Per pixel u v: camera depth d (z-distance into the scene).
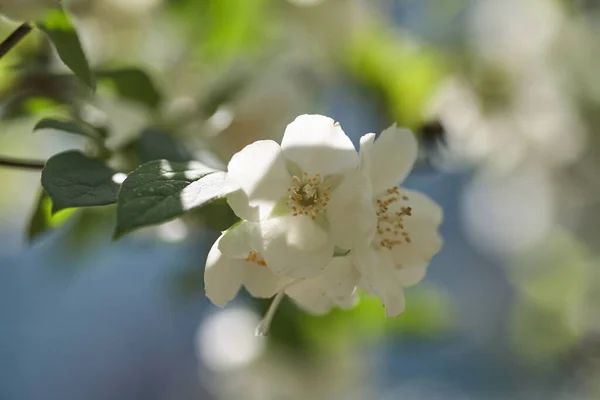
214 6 0.48
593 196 0.69
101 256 0.49
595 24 0.63
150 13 0.47
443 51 0.56
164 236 0.44
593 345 0.74
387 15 0.55
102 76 0.41
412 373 0.78
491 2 0.58
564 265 0.77
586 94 0.64
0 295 0.87
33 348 0.91
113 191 0.33
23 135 0.49
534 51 0.58
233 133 0.43
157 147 0.38
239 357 0.53
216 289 0.34
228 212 0.37
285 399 0.54
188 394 0.92
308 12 0.50
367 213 0.33
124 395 0.94
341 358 0.53
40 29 0.35
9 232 0.64
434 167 0.47
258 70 0.47
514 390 0.79
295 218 0.33
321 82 0.51
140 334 0.93
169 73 0.46
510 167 0.62
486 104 0.56
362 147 0.34
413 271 0.35
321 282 0.34
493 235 0.78
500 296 0.82
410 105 0.50
